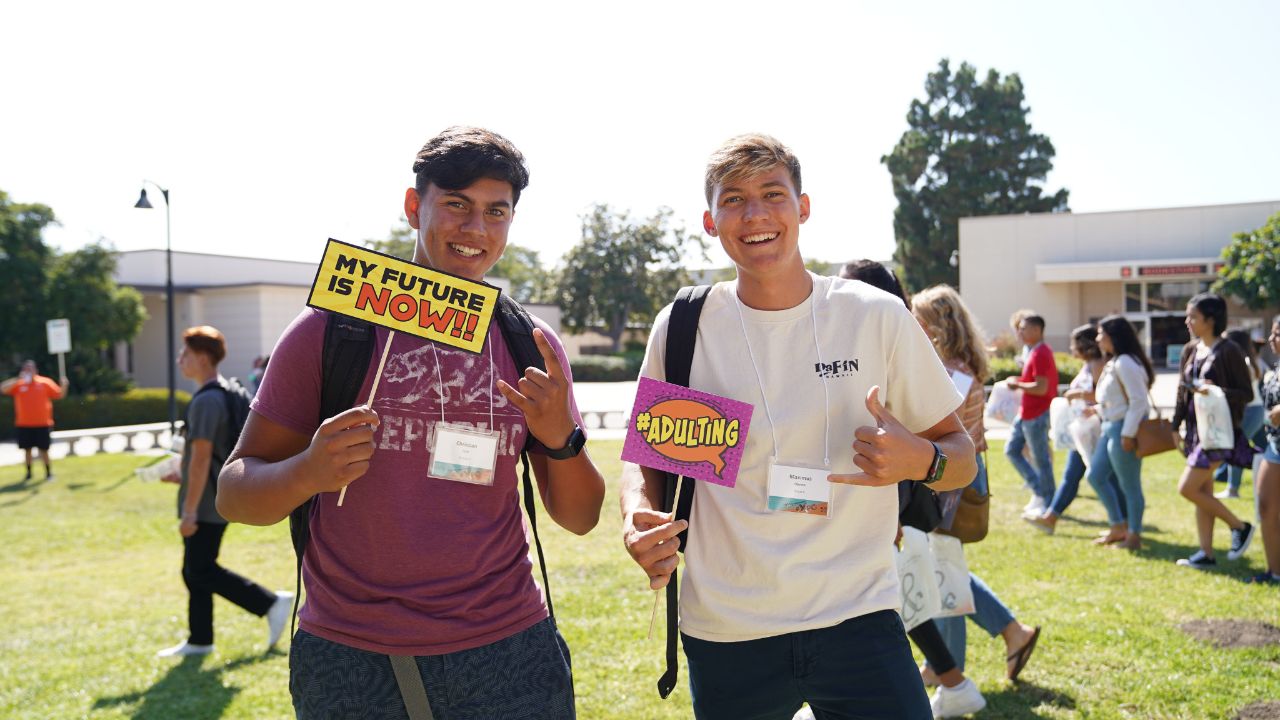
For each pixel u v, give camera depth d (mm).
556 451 1882
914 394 2117
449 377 1874
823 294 2152
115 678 4336
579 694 3893
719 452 2072
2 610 5699
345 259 1854
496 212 1974
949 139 47312
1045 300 36031
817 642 2029
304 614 1861
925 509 2326
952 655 3605
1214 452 5664
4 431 20828
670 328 2230
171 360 16734
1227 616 4664
